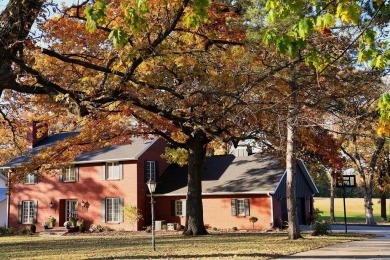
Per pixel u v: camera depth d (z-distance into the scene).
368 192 41.75
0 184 44.00
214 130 18.22
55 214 38.72
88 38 14.65
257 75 13.50
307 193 37.84
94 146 26.39
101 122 23.69
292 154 22.78
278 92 14.11
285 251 16.61
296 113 12.24
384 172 46.81
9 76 10.62
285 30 10.46
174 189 36.44
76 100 11.10
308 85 13.27
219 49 14.71
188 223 27.28
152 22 11.75
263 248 17.78
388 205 70.94
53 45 14.61
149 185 18.12
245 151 38.56
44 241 26.28
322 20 5.70
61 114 21.09
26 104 18.05
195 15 7.58
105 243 22.80
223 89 13.64
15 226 40.25
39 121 21.84
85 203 37.62
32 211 39.81
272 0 6.00
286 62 13.00
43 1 10.88
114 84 12.45
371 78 12.93
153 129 24.17
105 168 37.09
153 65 13.55
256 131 16.38
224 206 34.62
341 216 58.22
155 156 38.16
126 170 36.31
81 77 14.13
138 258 15.19
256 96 13.64
